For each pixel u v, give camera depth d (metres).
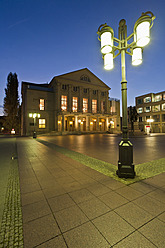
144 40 3.02
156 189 2.93
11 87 36.12
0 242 1.60
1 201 2.53
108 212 2.12
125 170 3.55
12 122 35.25
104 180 3.46
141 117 46.97
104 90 36.50
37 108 28.03
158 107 41.75
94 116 33.16
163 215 2.03
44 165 4.98
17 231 1.77
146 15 2.84
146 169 4.40
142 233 1.69
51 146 10.34
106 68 3.68
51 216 2.04
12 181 3.51
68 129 31.80
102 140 15.45
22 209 2.23
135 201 2.44
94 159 5.92
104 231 1.73
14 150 8.61
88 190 2.91
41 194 2.76
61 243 1.56
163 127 40.28
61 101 29.80
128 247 1.49
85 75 33.78
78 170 4.34
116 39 3.61
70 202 2.43
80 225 1.85
